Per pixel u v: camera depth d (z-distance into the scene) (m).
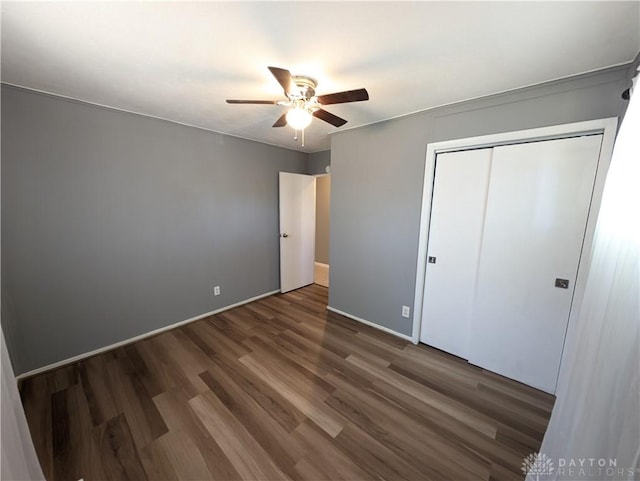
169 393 1.86
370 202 2.78
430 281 2.46
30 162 1.93
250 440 1.50
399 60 1.50
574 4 1.05
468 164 2.13
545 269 1.85
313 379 2.03
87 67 1.60
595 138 1.62
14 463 0.92
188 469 1.34
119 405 1.75
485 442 1.51
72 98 2.06
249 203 3.49
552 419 1.28
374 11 1.11
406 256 2.56
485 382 2.02
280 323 3.00
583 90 1.62
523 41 1.30
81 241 2.21
